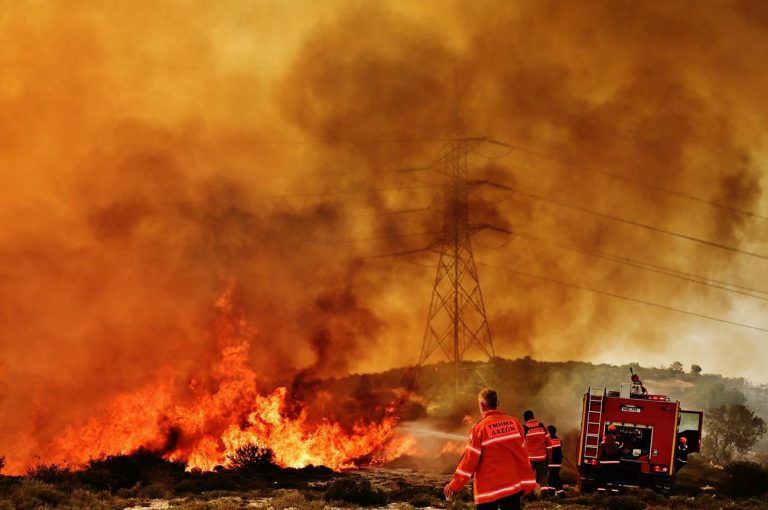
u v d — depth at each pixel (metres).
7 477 18.38
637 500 17.94
